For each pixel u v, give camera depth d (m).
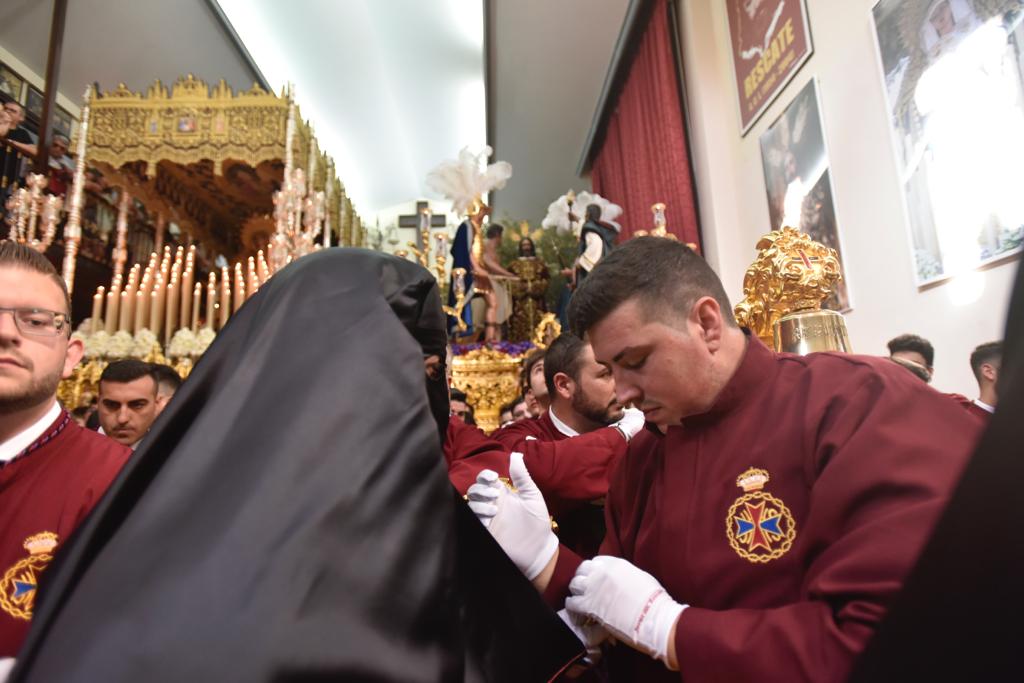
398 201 19.53
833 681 0.74
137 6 10.94
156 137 8.79
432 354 1.05
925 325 4.08
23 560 1.26
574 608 1.13
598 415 2.13
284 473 0.62
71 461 1.38
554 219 8.76
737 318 2.16
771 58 6.29
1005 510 0.37
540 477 1.72
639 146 10.01
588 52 10.92
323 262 0.89
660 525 1.13
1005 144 3.35
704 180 7.67
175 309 7.12
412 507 0.66
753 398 1.11
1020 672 0.35
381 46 13.54
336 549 0.58
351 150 16.95
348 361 0.73
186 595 0.53
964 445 0.86
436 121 15.95
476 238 7.87
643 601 1.01
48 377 1.36
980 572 0.37
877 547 0.79
